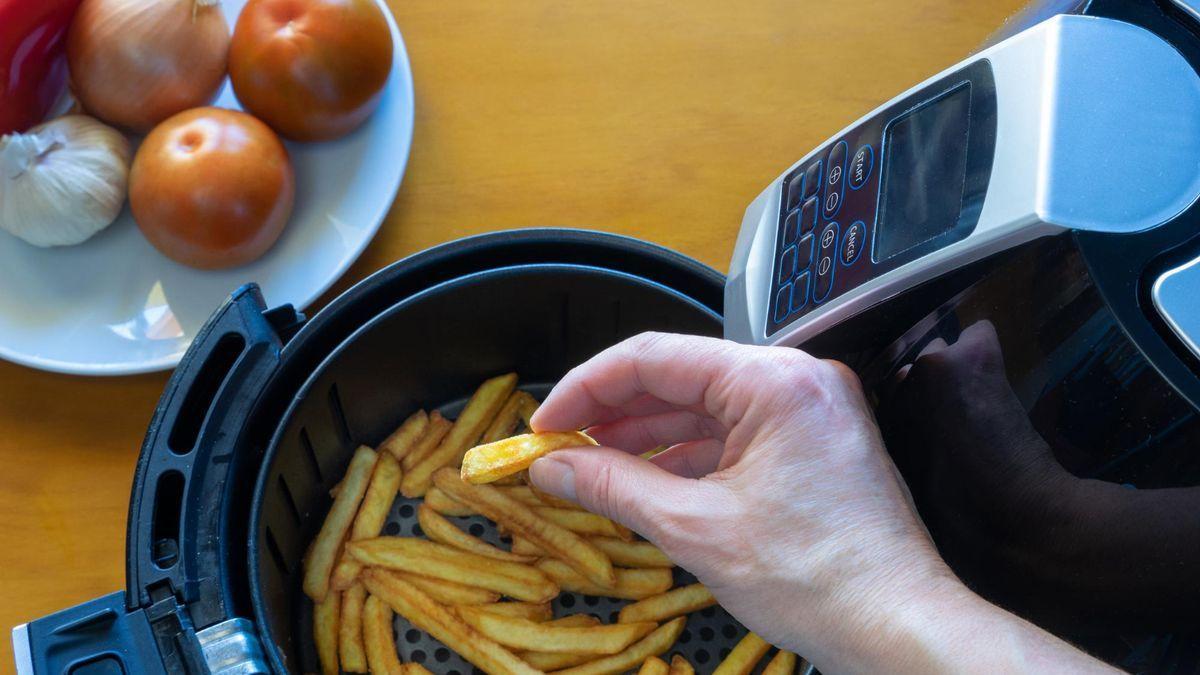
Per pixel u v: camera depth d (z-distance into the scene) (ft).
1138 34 1.96
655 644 2.46
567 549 2.48
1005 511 2.03
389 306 2.52
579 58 2.88
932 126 2.03
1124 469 1.93
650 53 2.89
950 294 2.00
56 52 2.65
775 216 2.21
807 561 2.07
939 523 2.14
